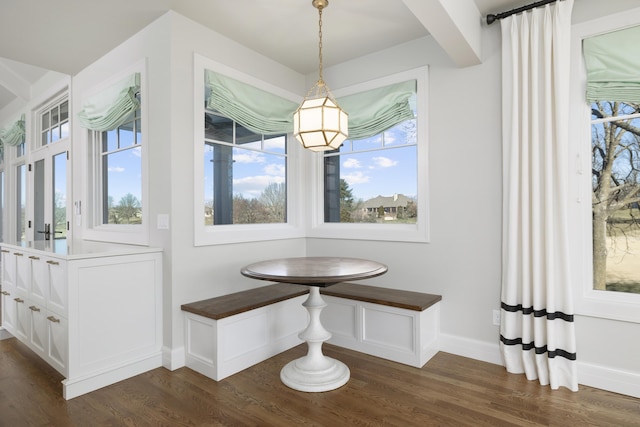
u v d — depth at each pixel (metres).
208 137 3.00
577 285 2.33
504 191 2.54
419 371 2.52
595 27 2.27
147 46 2.77
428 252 2.97
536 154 2.37
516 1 2.51
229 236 2.96
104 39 2.97
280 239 3.48
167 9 2.57
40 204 4.56
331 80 3.58
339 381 2.32
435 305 2.83
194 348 2.56
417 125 3.04
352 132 3.42
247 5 2.53
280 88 3.50
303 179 3.77
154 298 2.61
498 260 2.64
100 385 2.31
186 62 2.67
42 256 2.55
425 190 2.98
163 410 2.04
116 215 3.30
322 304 2.48
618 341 2.21
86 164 3.51
